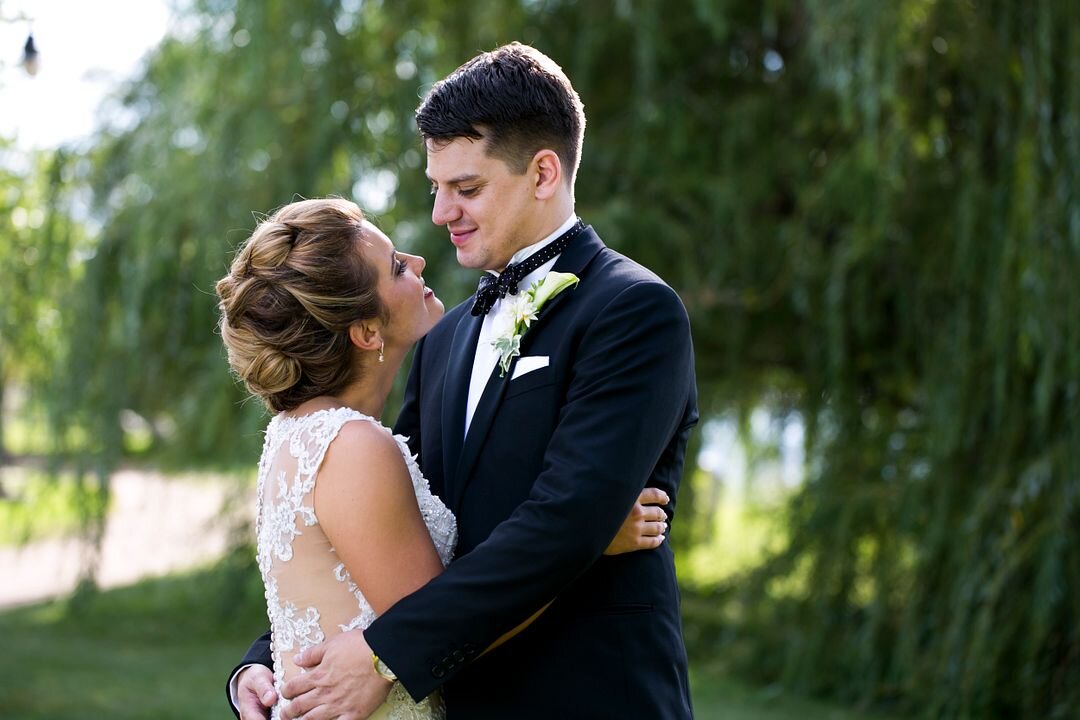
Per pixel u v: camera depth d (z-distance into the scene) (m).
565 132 1.99
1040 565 4.68
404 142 6.05
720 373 6.38
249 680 2.02
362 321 1.90
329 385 1.91
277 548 1.86
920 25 5.09
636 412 1.79
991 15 4.98
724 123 6.18
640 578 1.91
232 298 1.88
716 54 6.46
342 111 6.11
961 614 4.82
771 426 6.42
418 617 1.71
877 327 5.71
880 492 5.54
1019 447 5.09
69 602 7.09
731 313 6.23
